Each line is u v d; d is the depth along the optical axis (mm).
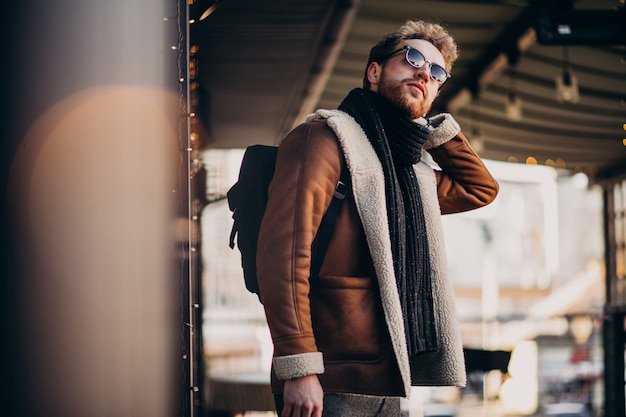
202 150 7277
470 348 9188
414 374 2209
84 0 2305
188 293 2307
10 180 2273
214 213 9211
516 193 17859
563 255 17969
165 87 2322
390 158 2047
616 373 8719
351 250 2021
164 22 2328
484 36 7551
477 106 10039
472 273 17172
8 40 2283
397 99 2092
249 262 2080
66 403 2246
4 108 2277
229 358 8734
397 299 1972
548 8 6633
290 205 1914
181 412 2279
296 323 1862
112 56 2305
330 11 6316
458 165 2434
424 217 2170
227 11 6238
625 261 10078
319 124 2033
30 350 2246
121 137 2301
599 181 10898
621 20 6188
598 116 9680
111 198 2291
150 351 2281
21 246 2264
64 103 2291
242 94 8797
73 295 2266
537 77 8648
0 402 2227
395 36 2146
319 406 1865
